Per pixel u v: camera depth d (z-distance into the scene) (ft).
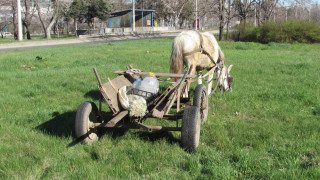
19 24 136.15
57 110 24.32
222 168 14.12
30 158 15.76
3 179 13.70
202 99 21.21
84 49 81.76
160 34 171.83
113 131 19.51
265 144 17.60
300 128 20.35
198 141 17.28
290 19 112.98
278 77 38.47
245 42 108.88
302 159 15.61
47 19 214.69
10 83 34.42
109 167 14.67
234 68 45.27
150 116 16.75
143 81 18.76
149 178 13.75
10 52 77.92
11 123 21.26
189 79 19.89
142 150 16.38
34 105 25.79
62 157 15.83
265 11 125.08
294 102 26.68
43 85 32.94
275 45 92.68
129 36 156.15
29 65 49.21
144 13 177.58
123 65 47.80
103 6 187.62
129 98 17.39
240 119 22.63
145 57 58.23
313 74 39.68
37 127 20.48
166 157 15.76
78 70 42.80
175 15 234.99
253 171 14.30
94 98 28.12
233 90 31.42
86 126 16.81
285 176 13.69
